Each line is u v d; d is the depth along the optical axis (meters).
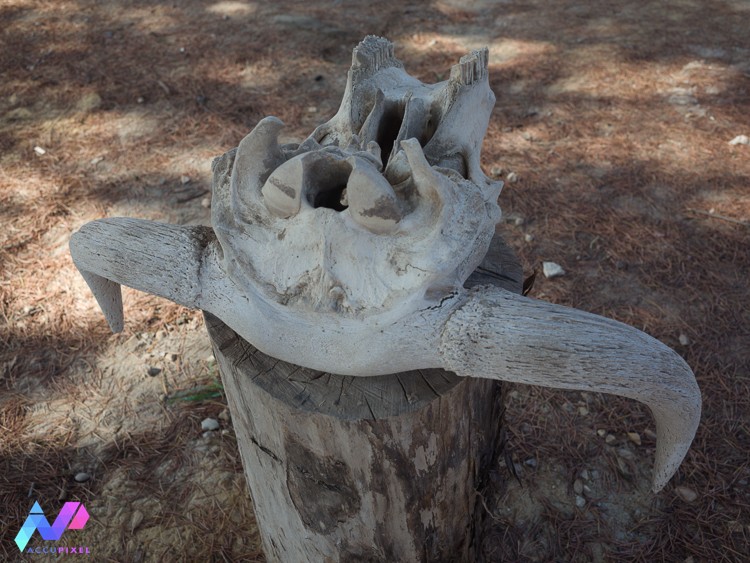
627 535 2.35
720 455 2.54
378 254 1.41
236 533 2.41
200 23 6.07
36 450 2.63
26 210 3.79
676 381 1.35
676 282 3.26
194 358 3.02
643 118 4.52
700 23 5.83
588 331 1.34
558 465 2.56
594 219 3.66
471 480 1.92
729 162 4.04
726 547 2.27
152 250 1.61
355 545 1.88
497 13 6.24
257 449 1.82
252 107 4.76
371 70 1.80
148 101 4.86
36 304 3.22
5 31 5.93
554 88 4.93
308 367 1.57
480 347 1.38
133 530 2.41
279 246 1.48
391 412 1.51
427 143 1.68
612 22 5.93
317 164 1.42
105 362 2.99
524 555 2.32
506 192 3.88
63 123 4.62
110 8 6.43
